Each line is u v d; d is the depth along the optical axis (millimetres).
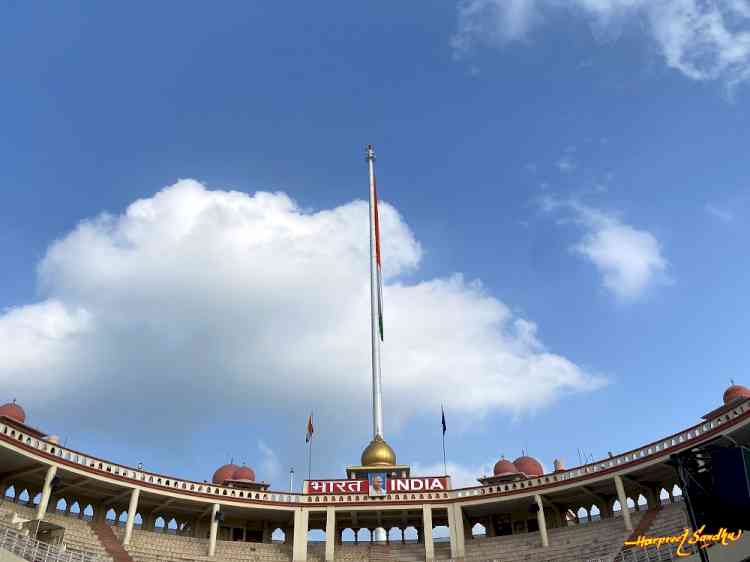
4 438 50000
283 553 64188
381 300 85438
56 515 56844
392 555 64062
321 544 66562
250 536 68688
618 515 62875
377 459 72562
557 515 66000
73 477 56031
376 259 87062
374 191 91938
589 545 56938
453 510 64375
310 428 73438
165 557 56656
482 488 64750
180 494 61188
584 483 60312
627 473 58125
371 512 66188
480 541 64938
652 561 45906
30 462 53094
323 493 65875
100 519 60906
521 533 65875
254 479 71750
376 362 80375
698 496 32312
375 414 77312
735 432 51469
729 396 61531
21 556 39656
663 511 58188
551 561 56844
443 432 73688
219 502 62656
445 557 62594
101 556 49625
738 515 31172
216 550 62125
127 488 58938
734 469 31562
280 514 66312
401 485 66438
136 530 60812
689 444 54594
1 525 46062
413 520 69312
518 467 73062
